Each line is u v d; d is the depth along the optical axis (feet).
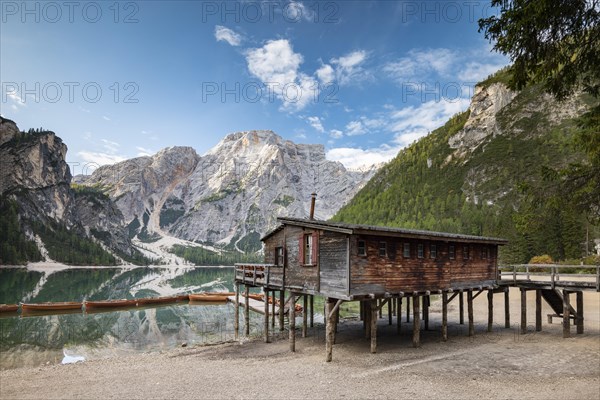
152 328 129.18
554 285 88.17
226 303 197.36
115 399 52.11
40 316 157.69
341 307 152.56
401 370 61.98
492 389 51.75
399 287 74.69
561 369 60.49
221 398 51.21
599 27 38.11
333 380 57.77
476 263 94.58
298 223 78.54
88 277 465.47
